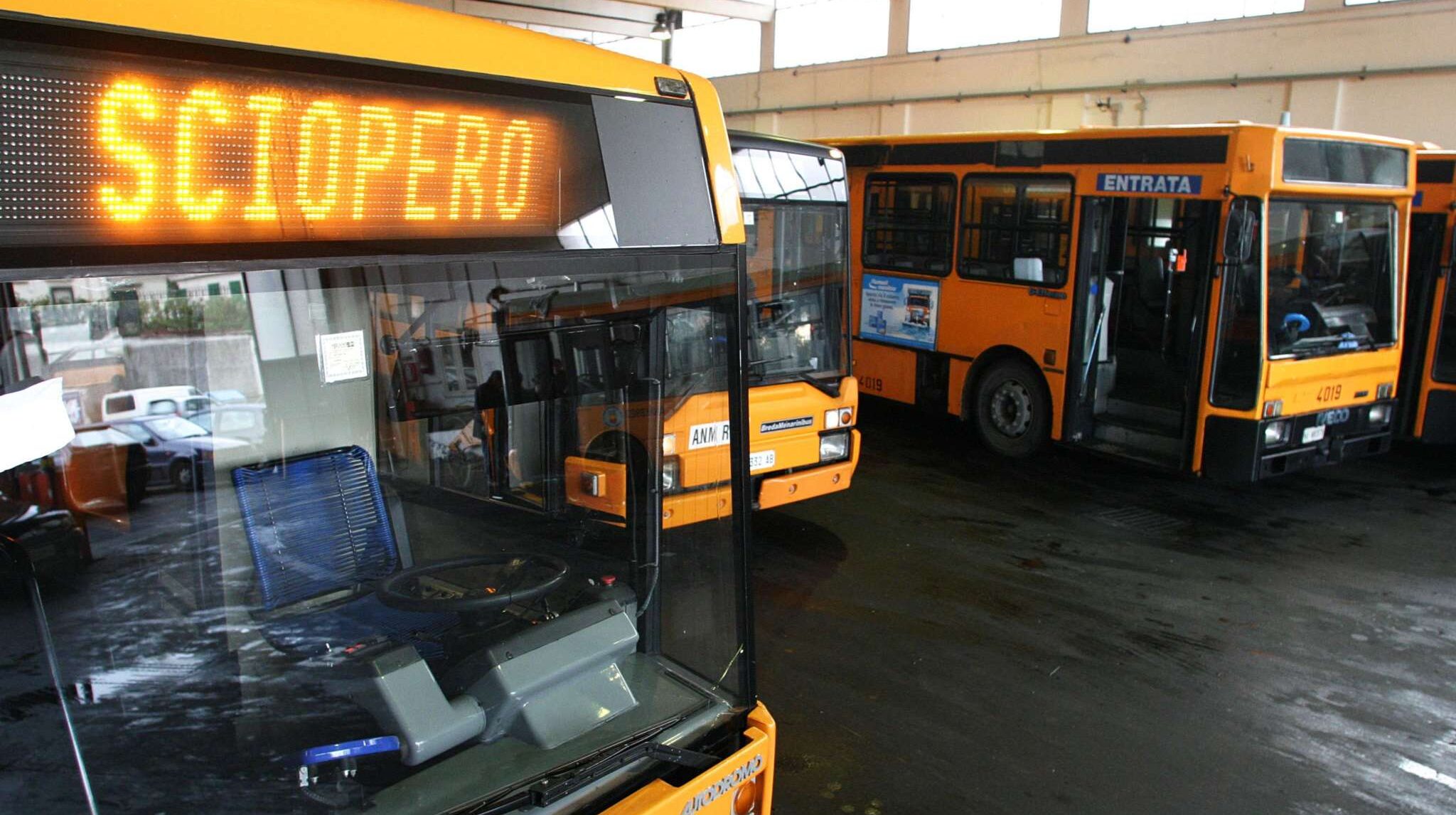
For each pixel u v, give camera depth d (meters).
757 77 24.62
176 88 1.61
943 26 19.91
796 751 4.18
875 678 4.85
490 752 2.09
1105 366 8.41
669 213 2.36
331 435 2.19
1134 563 6.52
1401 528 7.39
